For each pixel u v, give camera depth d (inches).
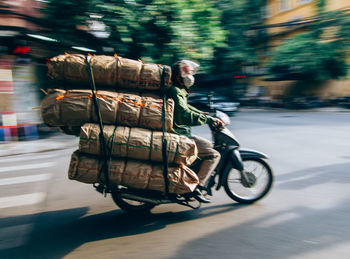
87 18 408.8
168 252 108.7
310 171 208.4
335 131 398.3
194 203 155.6
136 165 119.8
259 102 966.4
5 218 141.7
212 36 459.8
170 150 118.3
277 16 1069.8
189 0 427.5
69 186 189.0
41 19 420.5
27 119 406.3
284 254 105.3
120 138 116.5
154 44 429.1
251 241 115.0
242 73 997.8
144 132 119.3
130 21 402.0
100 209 152.1
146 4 414.0
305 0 960.9
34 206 156.7
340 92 947.3
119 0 405.1
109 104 117.6
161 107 120.4
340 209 142.9
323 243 112.2
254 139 348.5
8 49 396.5
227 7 796.6
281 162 235.8
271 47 978.1
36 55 422.3
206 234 121.9
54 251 111.1
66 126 125.9
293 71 920.3
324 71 872.9
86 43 452.8
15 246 115.1
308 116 633.6
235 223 131.3
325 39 868.6
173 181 120.6
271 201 155.3
